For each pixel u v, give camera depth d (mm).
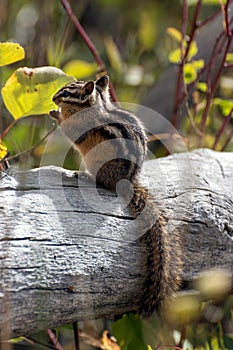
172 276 8008
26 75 8727
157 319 9867
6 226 6852
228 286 8906
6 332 6523
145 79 14742
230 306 10625
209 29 13516
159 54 16328
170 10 17375
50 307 6949
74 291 7117
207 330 10531
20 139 11523
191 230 8422
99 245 7441
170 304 8281
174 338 9844
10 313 6574
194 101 12367
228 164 9680
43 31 13492
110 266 7445
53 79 8781
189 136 11688
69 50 14648
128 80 14445
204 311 10539
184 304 8938
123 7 18406
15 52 8562
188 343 9578
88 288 7250
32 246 6930
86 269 7219
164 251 7887
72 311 7215
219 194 8984
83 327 10438
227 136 12305
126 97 14023
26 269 6758
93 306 7406
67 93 9281
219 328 10352
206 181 9141
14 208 7234
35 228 7098
